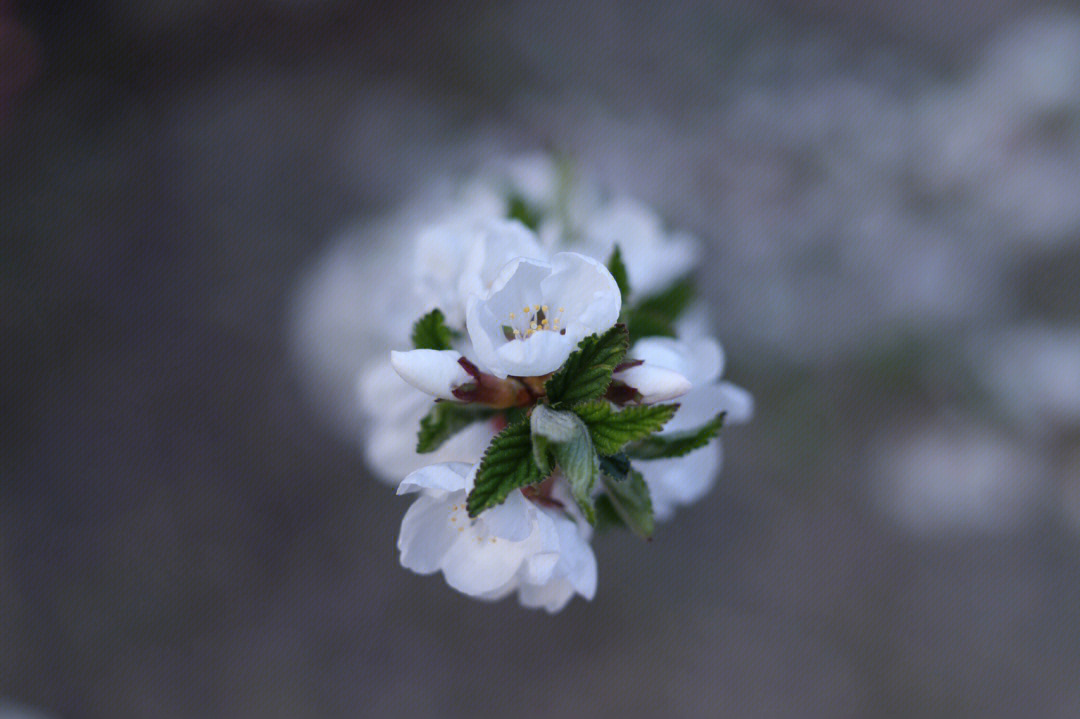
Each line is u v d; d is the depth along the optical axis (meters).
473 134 0.75
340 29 0.86
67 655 0.77
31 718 0.70
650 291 0.35
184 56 0.86
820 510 0.79
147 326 0.81
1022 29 0.75
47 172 0.82
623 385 0.30
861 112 0.63
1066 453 0.60
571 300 0.30
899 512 0.72
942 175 0.61
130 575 0.78
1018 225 0.59
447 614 0.81
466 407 0.31
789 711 0.80
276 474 0.81
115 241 0.82
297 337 0.69
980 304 0.59
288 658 0.79
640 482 0.30
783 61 0.71
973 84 0.63
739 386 0.60
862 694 0.80
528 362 0.29
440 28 0.84
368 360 0.52
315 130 0.84
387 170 0.82
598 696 0.80
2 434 0.79
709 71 0.75
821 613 0.81
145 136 0.84
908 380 0.60
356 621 0.80
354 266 0.52
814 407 0.61
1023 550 0.81
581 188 0.36
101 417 0.80
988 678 0.80
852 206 0.60
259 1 0.86
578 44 0.80
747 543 0.80
